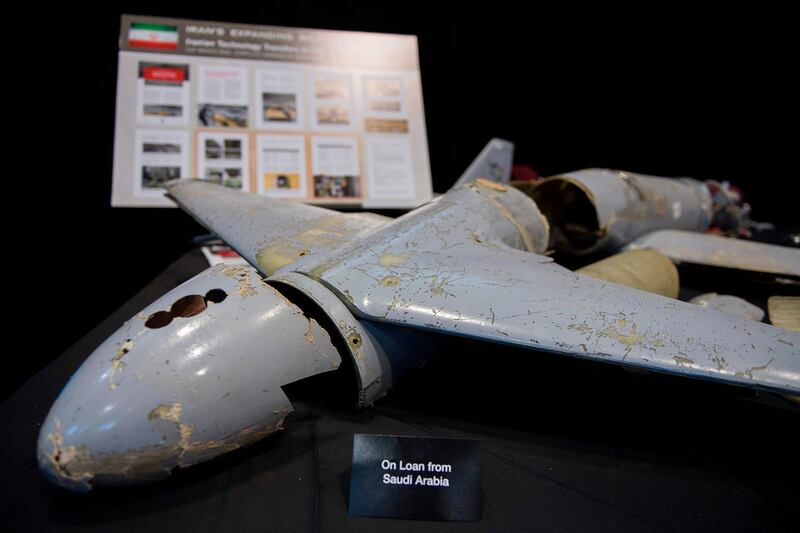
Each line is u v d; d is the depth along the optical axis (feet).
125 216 11.73
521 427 5.04
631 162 17.19
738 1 14.60
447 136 14.55
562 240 10.36
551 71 15.11
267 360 4.25
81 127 10.88
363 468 4.08
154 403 3.77
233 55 10.87
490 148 12.64
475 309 4.73
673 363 4.21
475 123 14.65
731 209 13.11
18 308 9.33
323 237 6.41
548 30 14.51
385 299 4.80
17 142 10.06
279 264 5.80
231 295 4.48
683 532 3.79
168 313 4.28
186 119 10.46
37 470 4.30
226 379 4.03
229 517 3.85
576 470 4.46
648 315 4.66
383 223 6.78
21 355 8.55
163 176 10.19
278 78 11.02
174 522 3.79
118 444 3.67
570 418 5.23
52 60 10.30
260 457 4.49
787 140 16.40
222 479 4.22
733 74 15.89
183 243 12.16
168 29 10.60
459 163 14.82
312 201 10.75
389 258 5.30
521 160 16.24
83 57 10.68
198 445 3.92
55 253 10.50
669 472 4.47
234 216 7.45
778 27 14.84
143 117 10.29
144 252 11.94
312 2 12.31
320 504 4.01
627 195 9.76
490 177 12.90
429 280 5.05
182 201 8.20
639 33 14.94
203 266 9.54
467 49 13.94
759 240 13.53
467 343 6.51
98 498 3.98
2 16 9.50
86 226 11.19
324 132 11.05
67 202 10.84
